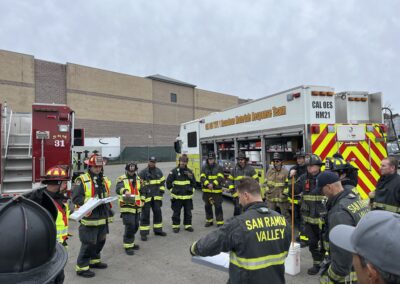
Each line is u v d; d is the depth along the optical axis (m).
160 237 6.66
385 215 1.14
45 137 8.38
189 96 45.31
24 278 1.28
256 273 2.34
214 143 10.59
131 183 5.67
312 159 4.54
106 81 36.06
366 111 7.06
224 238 2.40
